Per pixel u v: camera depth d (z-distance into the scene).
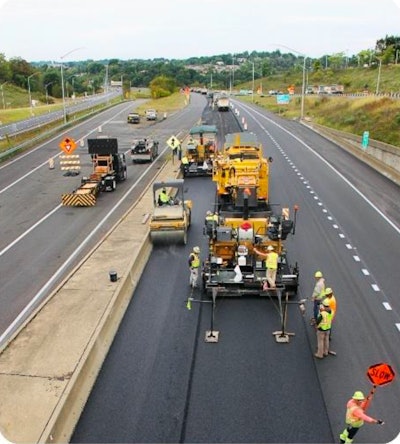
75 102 119.00
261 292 15.70
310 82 142.88
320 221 24.14
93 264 18.61
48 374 11.85
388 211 25.98
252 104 106.31
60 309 15.05
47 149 49.69
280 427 10.33
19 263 20.05
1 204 29.48
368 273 18.00
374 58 139.12
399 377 12.01
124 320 14.70
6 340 14.16
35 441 9.70
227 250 16.75
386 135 46.81
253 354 12.89
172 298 16.11
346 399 11.18
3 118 81.44
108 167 32.62
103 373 12.15
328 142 50.72
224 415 10.68
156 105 102.44
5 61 158.25
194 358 12.73
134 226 23.39
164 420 10.55
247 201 17.58
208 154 35.69
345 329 14.14
